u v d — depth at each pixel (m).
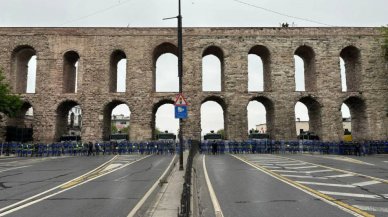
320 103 42.88
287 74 43.31
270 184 14.02
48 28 44.09
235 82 43.00
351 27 44.72
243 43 43.88
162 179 14.62
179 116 18.66
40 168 21.80
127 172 18.89
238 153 36.28
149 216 8.65
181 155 18.84
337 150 34.84
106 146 36.62
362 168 20.23
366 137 43.16
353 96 43.41
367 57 44.25
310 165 22.12
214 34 43.94
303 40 44.12
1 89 37.97
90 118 42.34
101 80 43.16
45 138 41.81
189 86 42.84
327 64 43.75
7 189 13.45
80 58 43.56
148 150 36.06
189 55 43.53
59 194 12.09
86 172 19.17
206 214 9.00
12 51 43.59
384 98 43.59
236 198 11.14
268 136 41.91
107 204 10.29
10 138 41.50
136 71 43.31
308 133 44.44
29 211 9.47
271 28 44.22
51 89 42.88
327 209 9.45
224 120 44.84
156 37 44.03
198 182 14.70
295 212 9.14
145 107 42.59
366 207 9.65
